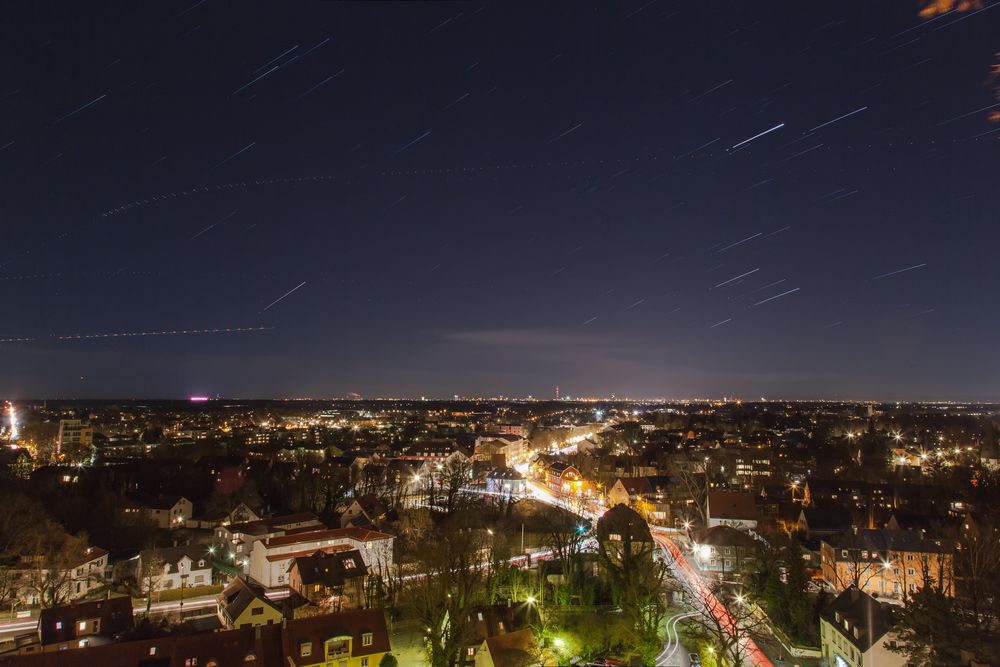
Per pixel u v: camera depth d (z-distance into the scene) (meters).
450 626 83.81
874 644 74.00
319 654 77.31
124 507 168.00
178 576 121.06
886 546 115.69
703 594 111.62
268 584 121.25
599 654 87.12
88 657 69.88
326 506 181.88
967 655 65.94
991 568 87.19
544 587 104.19
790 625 92.50
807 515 148.75
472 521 159.62
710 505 159.88
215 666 73.12
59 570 109.00
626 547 98.50
